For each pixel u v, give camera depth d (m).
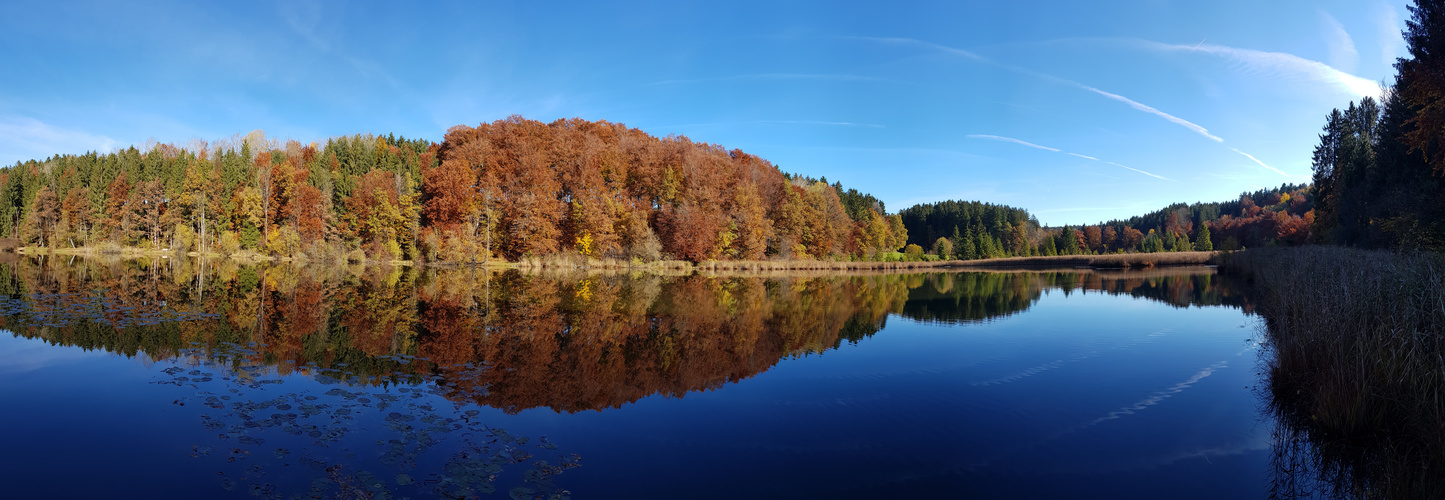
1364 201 29.66
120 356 9.12
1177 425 6.56
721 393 7.80
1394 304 7.55
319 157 63.97
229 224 55.09
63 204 58.94
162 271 30.59
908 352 10.85
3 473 4.73
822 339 12.44
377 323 13.50
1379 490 4.93
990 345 11.58
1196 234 118.62
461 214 48.09
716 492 4.67
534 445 5.66
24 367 8.30
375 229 48.44
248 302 16.92
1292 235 51.66
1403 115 24.86
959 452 5.67
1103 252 125.06
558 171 53.03
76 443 5.39
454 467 5.02
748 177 61.62
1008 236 110.19
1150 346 11.45
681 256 51.81
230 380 7.80
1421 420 5.87
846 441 5.91
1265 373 9.05
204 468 4.87
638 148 58.38
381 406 6.79
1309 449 5.86
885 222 88.25
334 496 4.40
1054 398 7.59
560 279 32.09
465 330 12.89
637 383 8.34
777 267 54.66
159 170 61.09
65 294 17.73
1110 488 4.92
